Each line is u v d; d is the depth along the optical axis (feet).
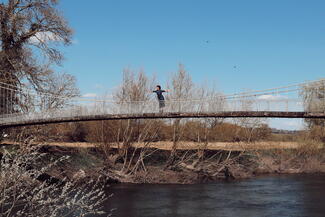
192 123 101.91
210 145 102.47
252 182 89.51
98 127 92.17
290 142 124.36
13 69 77.71
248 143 106.73
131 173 89.81
